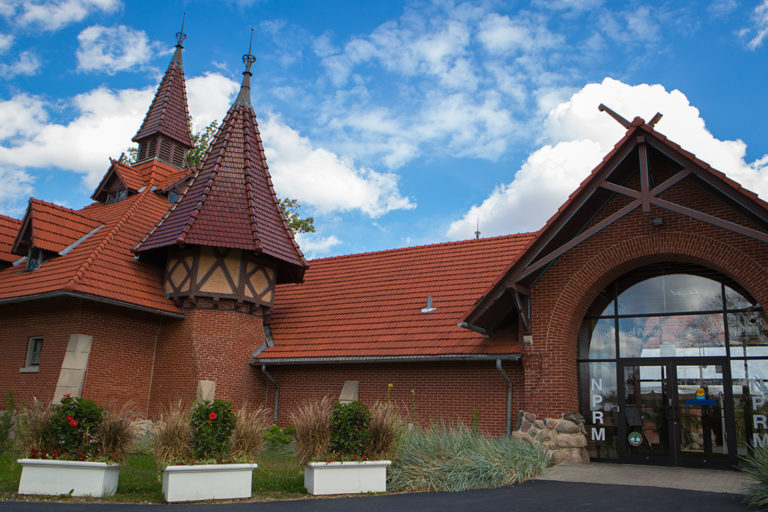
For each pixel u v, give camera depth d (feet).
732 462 42.60
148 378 58.80
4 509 27.04
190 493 31.04
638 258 45.09
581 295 46.44
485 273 62.18
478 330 48.37
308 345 59.82
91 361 54.08
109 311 56.29
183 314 58.49
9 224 71.36
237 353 58.75
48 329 56.65
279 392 60.85
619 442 46.26
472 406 50.83
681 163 41.78
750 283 41.06
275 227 63.52
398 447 37.73
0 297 58.59
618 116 43.73
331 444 35.27
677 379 45.68
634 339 47.67
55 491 31.17
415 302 61.16
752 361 43.68
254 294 60.39
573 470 41.16
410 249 73.51
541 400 46.01
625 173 46.55
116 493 32.09
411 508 29.58
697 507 29.55
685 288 46.93
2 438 46.93
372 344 56.34
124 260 60.03
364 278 70.28
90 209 80.12
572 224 46.29
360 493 34.53
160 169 82.69
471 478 36.55
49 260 62.54
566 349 46.42
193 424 33.32
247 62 71.05
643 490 34.35
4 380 58.65
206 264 58.49
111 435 32.45
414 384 54.08
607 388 47.65
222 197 61.52
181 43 94.22
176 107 89.15
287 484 35.45
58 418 32.32
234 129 66.85
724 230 42.34
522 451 41.27
